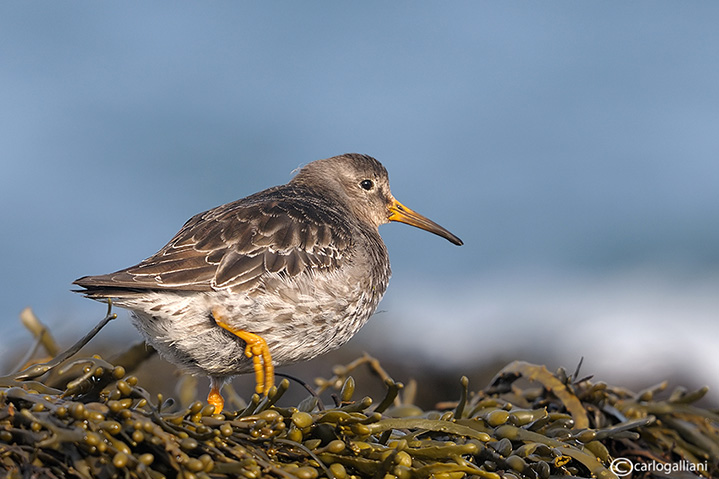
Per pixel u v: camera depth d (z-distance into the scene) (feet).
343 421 14.61
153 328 20.20
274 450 14.16
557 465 15.44
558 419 17.26
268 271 20.49
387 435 15.17
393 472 13.92
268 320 20.31
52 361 14.56
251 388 28.12
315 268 21.15
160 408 14.16
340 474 13.84
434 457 14.34
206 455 12.56
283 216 21.72
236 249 20.52
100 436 12.78
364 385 28.89
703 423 20.77
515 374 21.24
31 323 23.40
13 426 13.05
